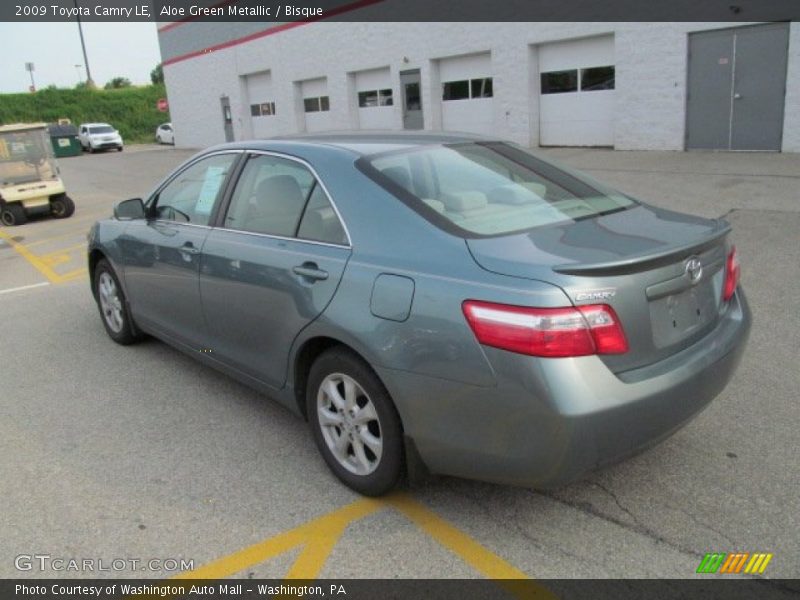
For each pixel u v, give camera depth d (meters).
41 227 13.05
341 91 24.41
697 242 2.84
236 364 3.93
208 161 4.32
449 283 2.70
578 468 2.55
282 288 3.38
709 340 2.96
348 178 3.32
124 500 3.30
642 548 2.80
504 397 2.54
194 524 3.09
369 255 3.04
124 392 4.56
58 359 5.25
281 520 3.10
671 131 15.79
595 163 14.81
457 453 2.76
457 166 3.47
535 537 2.90
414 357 2.76
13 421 4.20
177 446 3.80
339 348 3.17
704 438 3.60
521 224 3.02
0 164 13.45
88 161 32.16
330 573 2.75
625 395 2.53
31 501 3.32
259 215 3.75
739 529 2.89
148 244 4.57
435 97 21.09
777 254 7.00
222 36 30.22
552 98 18.25
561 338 2.46
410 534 2.96
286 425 4.02
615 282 2.56
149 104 56.00
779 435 3.59
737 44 14.38
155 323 4.77
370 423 3.12
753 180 11.31
